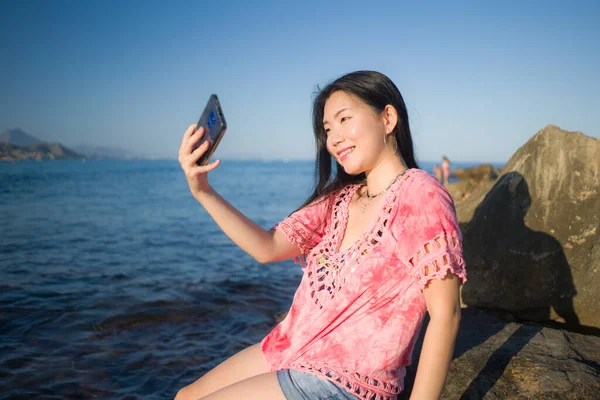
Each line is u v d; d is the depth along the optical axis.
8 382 3.37
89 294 5.85
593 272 3.05
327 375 1.55
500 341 2.59
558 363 2.26
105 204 21.53
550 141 3.45
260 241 1.96
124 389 3.34
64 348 4.05
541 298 3.25
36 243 10.20
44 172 63.09
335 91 1.80
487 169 25.95
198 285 6.48
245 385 1.57
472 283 3.58
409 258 1.49
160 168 116.06
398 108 1.80
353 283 1.60
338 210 1.94
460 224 4.26
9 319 4.80
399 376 1.67
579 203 3.21
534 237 3.33
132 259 8.56
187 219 16.17
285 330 1.85
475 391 2.06
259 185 48.53
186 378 3.54
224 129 1.58
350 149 1.79
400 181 1.65
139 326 4.70
